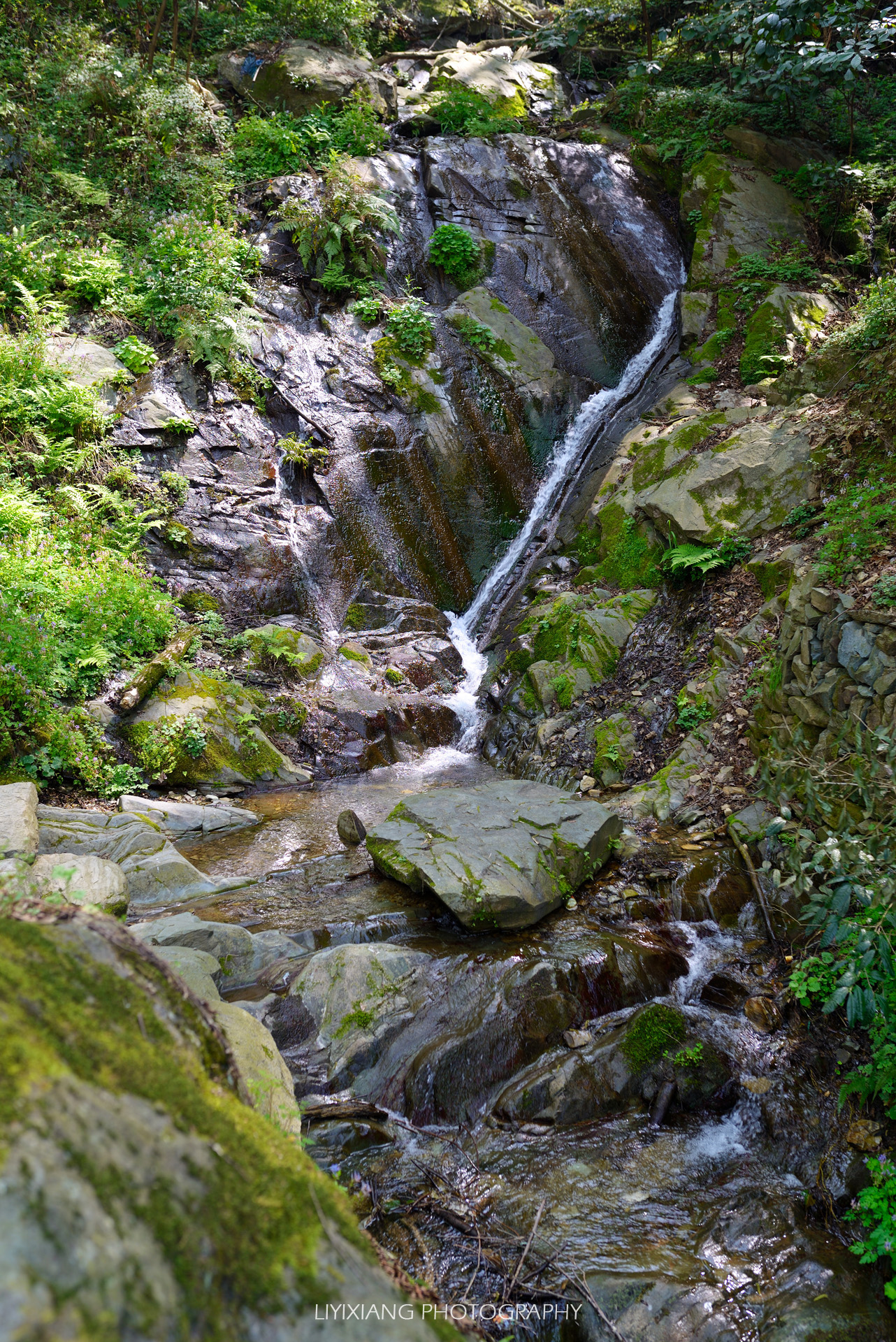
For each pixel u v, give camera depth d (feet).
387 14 55.16
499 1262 10.67
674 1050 14.15
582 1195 11.96
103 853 18.43
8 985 4.21
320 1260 4.39
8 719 22.29
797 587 20.56
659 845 19.01
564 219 43.45
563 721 25.50
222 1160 4.42
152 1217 3.70
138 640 26.30
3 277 31.71
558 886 17.30
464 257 40.98
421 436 35.65
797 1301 10.46
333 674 29.32
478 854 17.31
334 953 15.21
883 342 28.17
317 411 34.27
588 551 31.76
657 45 53.88
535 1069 13.85
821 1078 13.62
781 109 43.70
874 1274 10.95
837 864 13.52
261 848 21.02
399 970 15.05
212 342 32.50
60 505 28.12
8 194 35.12
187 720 25.00
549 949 15.75
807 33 38.63
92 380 30.76
